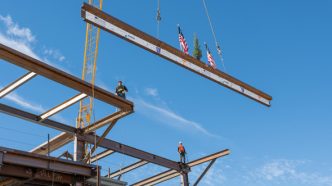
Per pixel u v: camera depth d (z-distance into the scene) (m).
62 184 26.36
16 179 24.52
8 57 26.61
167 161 42.31
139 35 31.78
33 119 32.84
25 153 23.52
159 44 33.19
